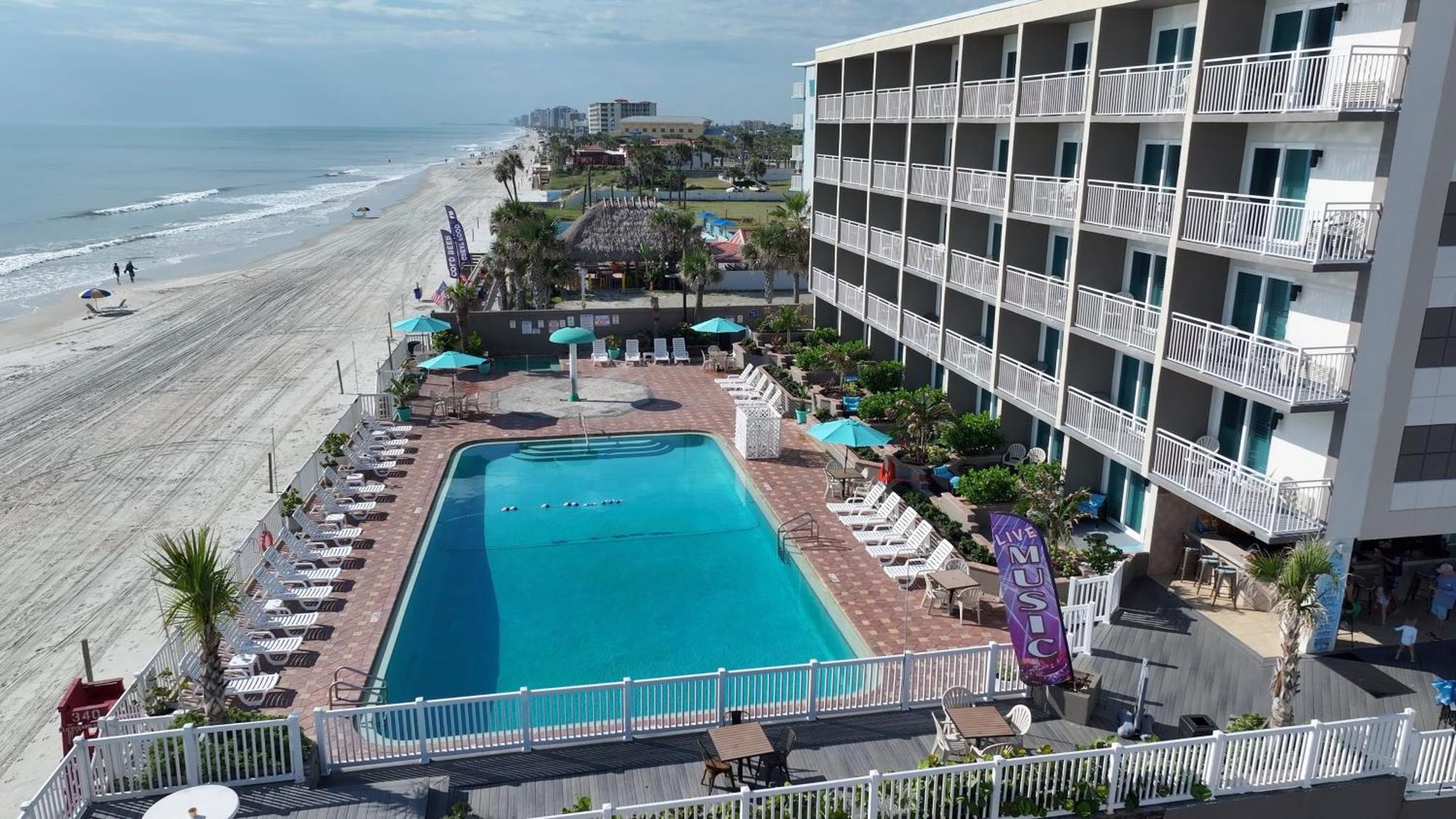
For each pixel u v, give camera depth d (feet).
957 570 65.82
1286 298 60.70
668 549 79.15
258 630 60.90
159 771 43.11
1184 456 63.98
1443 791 46.21
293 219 354.74
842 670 56.54
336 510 81.41
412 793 43.62
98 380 130.21
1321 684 54.29
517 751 47.60
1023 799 42.96
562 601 69.62
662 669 60.18
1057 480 67.15
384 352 145.79
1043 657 50.37
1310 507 57.62
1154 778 43.93
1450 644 58.80
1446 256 54.39
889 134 116.16
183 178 607.78
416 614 67.36
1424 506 59.06
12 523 82.89
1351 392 55.31
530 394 123.34
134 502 87.61
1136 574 67.56
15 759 51.42
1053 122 78.59
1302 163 59.47
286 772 44.47
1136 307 69.41
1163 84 67.67
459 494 91.40
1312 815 45.24
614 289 194.49
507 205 172.76
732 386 124.36
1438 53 50.75
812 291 138.10
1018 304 84.33
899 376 108.68
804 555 74.13
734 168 473.26
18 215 367.25
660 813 40.27
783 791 40.70
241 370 135.64
